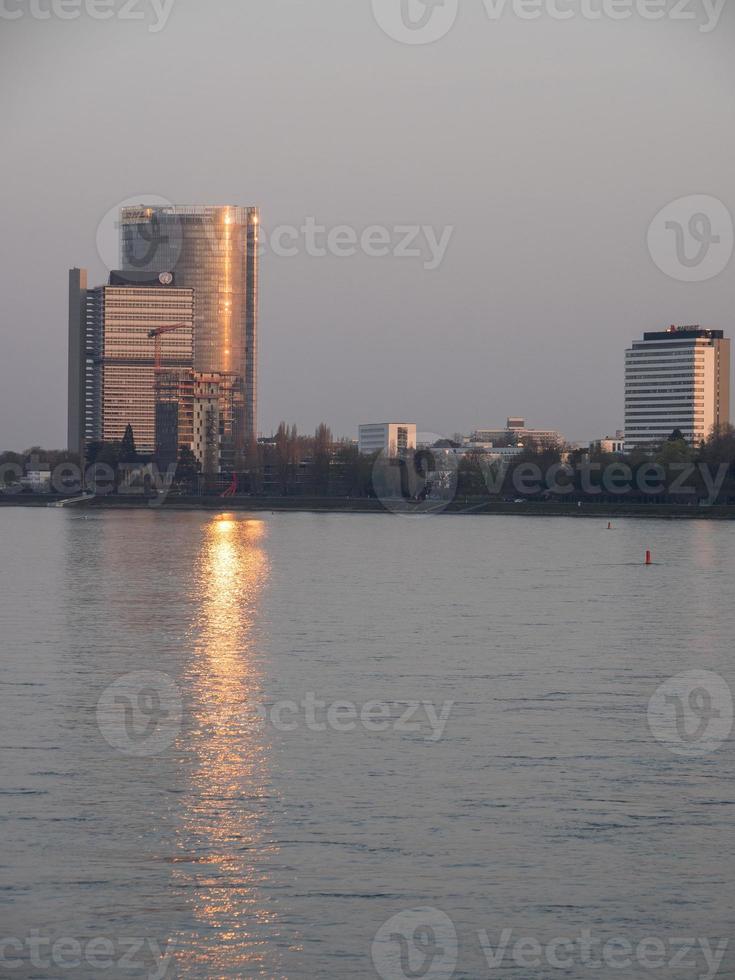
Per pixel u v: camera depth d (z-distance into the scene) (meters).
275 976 47.22
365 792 65.75
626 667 102.75
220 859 56.72
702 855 57.47
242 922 51.00
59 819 61.41
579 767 70.69
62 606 147.25
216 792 65.69
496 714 83.69
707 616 138.50
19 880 54.44
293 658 107.12
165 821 61.25
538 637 120.81
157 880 54.53
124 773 68.94
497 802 64.31
